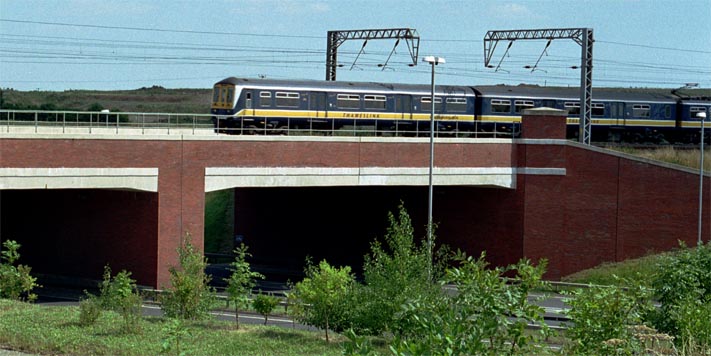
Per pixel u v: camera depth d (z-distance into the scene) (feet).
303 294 88.53
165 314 97.96
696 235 168.55
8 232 159.22
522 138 167.53
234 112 172.24
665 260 81.46
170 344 74.38
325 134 186.19
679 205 168.55
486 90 197.98
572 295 71.46
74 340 77.77
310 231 195.11
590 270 165.17
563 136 168.45
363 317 85.66
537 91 204.13
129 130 157.79
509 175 167.12
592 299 59.41
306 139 147.13
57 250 149.18
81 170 124.98
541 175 167.22
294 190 197.47
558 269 167.63
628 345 57.00
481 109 196.85
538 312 54.49
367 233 184.55
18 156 119.44
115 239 139.33
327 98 181.47
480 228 171.83
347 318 87.51
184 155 135.03
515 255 167.63
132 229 136.56
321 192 192.44
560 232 167.84
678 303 74.28
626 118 212.02
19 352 74.49
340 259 189.47
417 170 158.71
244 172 140.97
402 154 157.28
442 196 176.65
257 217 205.46
